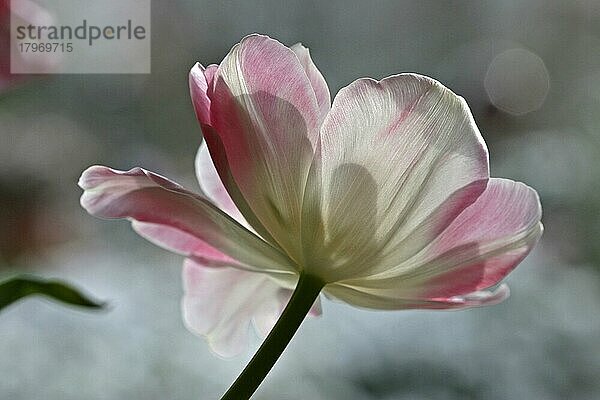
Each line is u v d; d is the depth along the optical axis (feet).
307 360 4.28
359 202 1.61
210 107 1.61
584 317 4.55
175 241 1.76
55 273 4.88
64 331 4.26
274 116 1.60
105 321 4.38
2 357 4.08
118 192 1.66
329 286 1.66
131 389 4.09
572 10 6.01
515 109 5.84
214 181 1.81
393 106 1.59
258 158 1.62
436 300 1.66
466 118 1.59
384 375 4.29
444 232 1.62
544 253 4.99
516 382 4.28
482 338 4.46
